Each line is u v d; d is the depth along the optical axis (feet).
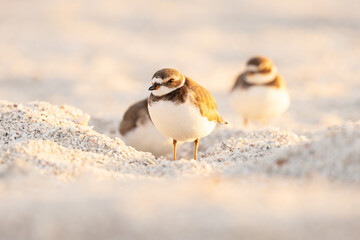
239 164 27.61
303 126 50.78
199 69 80.28
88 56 85.81
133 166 28.73
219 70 80.28
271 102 47.11
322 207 19.02
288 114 57.00
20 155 26.66
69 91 65.41
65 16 121.90
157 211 18.67
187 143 42.42
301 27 112.68
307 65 81.10
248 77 47.16
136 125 36.91
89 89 66.69
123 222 17.78
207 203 19.60
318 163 23.88
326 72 76.28
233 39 102.83
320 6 137.80
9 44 91.30
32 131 30.99
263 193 21.21
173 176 26.30
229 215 18.29
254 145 31.99
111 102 61.00
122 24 116.57
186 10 136.05
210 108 30.17
